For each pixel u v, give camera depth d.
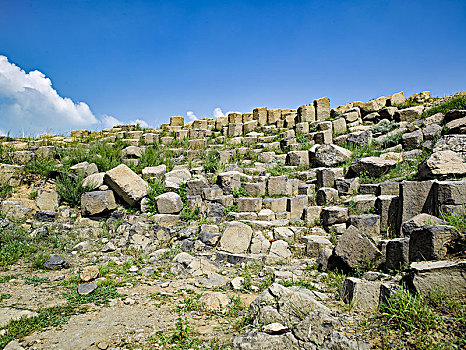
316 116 14.87
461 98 11.27
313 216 7.09
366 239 4.78
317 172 8.68
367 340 2.80
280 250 6.27
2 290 4.73
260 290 4.92
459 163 5.95
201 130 15.20
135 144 13.43
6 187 7.98
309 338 2.97
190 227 7.38
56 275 5.52
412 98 15.34
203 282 5.36
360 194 7.54
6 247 6.28
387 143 10.25
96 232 7.58
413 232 3.94
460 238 3.60
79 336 3.45
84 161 10.16
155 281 5.41
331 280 4.82
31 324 3.63
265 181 9.07
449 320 2.71
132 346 3.27
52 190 8.23
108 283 5.13
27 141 12.96
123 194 8.22
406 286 3.26
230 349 3.14
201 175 9.78
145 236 7.25
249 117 17.25
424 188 5.56
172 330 3.64
